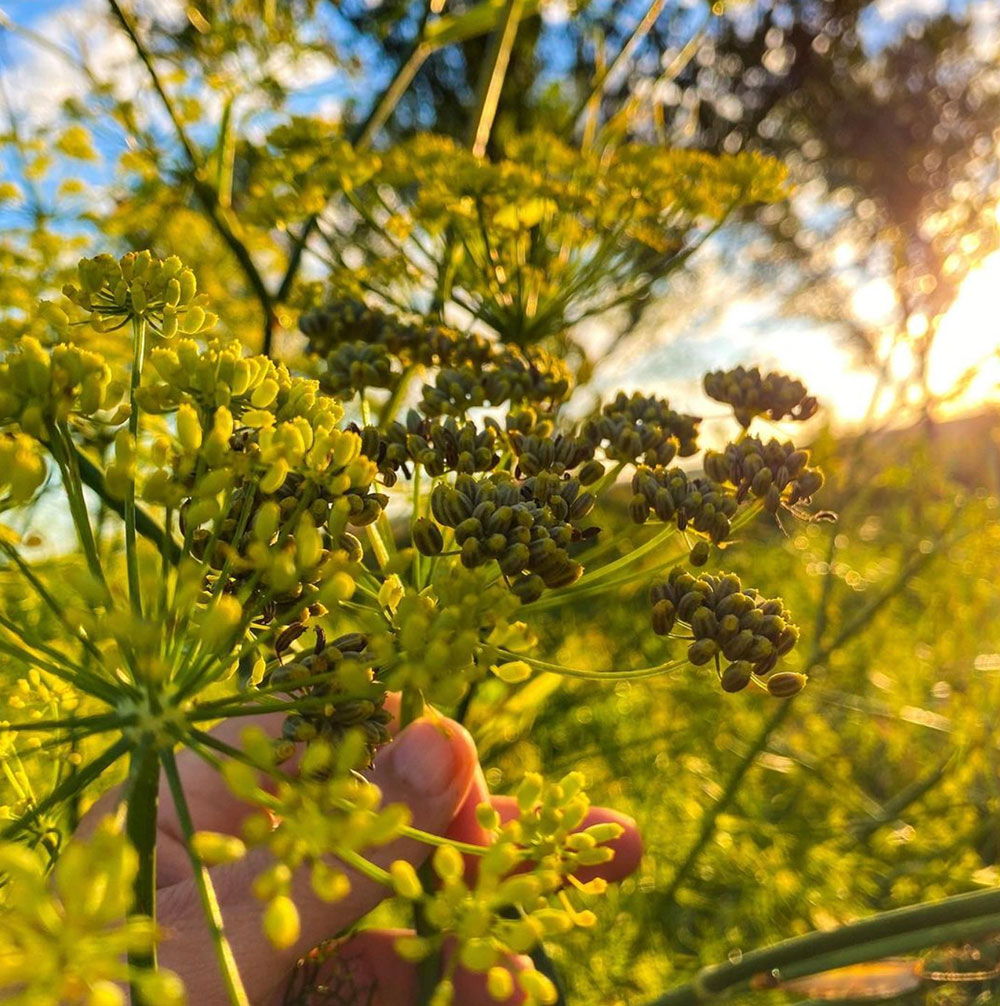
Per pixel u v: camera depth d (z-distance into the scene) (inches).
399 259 9.9
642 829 16.0
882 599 15.3
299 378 5.2
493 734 10.5
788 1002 11.5
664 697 17.7
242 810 8.4
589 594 6.6
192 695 4.2
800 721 19.1
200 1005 6.9
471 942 3.8
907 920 6.8
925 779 17.4
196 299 5.1
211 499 4.1
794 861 15.0
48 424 4.3
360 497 5.1
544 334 10.3
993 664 16.5
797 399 8.1
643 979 13.8
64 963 2.8
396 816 3.6
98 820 6.4
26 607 8.7
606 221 9.7
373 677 5.0
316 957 8.2
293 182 10.2
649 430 7.0
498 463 6.9
